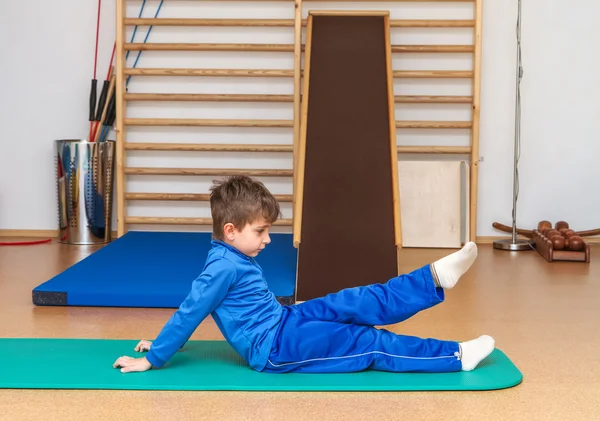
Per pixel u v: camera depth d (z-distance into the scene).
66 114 5.22
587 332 2.90
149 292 3.25
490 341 2.32
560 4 5.01
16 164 5.27
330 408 2.04
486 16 5.05
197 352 2.50
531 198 5.16
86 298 3.26
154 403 2.07
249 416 1.99
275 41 5.10
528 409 2.06
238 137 5.18
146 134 5.19
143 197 5.12
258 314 2.28
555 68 5.05
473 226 5.04
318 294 3.37
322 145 4.21
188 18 5.06
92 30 5.15
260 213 2.24
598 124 5.08
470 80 5.09
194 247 4.41
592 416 2.02
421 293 2.25
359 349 2.28
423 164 5.06
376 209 3.88
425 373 2.29
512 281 3.89
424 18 5.07
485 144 5.13
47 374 2.26
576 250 4.50
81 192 4.95
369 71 4.60
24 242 5.01
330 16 4.94
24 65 5.19
